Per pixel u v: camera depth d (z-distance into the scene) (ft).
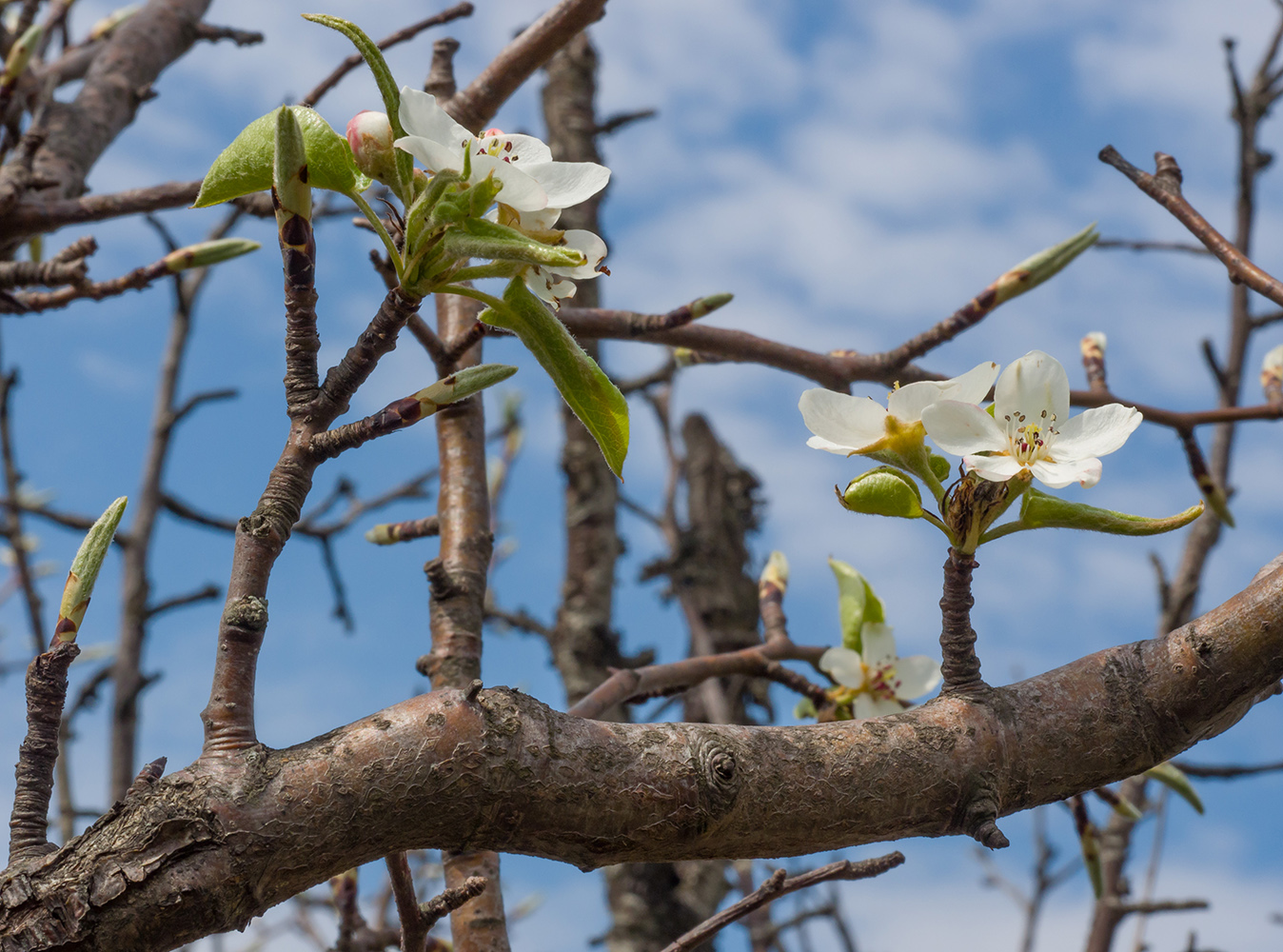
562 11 3.15
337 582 4.90
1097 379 3.58
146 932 2.59
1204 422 3.52
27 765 2.66
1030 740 2.70
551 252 2.59
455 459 3.22
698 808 2.66
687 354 3.91
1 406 4.60
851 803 2.68
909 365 3.37
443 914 2.80
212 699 2.64
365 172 2.66
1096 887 3.12
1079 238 3.25
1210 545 4.67
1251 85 4.86
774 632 3.27
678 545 6.48
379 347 2.67
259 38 4.96
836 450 2.71
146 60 4.65
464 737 2.64
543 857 2.67
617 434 2.64
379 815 2.63
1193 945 4.16
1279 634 2.70
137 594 4.92
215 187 2.69
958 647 2.72
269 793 2.62
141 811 2.61
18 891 2.60
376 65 2.65
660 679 3.21
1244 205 4.78
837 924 4.40
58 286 3.54
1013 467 2.67
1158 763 2.72
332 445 2.68
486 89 3.17
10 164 3.62
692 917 5.11
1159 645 2.73
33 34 3.67
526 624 6.01
